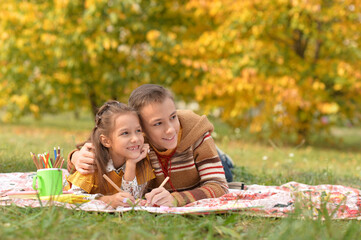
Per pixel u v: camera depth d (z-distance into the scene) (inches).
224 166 152.0
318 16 353.7
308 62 375.6
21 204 101.5
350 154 339.9
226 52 369.7
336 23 363.6
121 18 353.4
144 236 79.1
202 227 87.1
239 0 344.2
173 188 120.0
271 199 109.2
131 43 393.4
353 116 406.6
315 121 430.6
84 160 112.2
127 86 387.5
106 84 406.9
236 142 346.6
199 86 360.8
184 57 372.2
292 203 108.7
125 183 112.6
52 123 577.9
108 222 88.2
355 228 85.4
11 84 425.7
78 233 81.0
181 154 116.8
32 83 419.8
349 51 384.8
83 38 362.9
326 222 87.3
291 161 219.0
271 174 185.9
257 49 355.6
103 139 111.8
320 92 361.7
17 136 325.4
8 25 393.7
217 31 364.5
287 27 383.9
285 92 335.3
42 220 80.4
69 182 121.0
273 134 385.7
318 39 370.9
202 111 368.8
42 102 455.8
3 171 165.6
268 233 86.0
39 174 107.0
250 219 97.6
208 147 117.1
